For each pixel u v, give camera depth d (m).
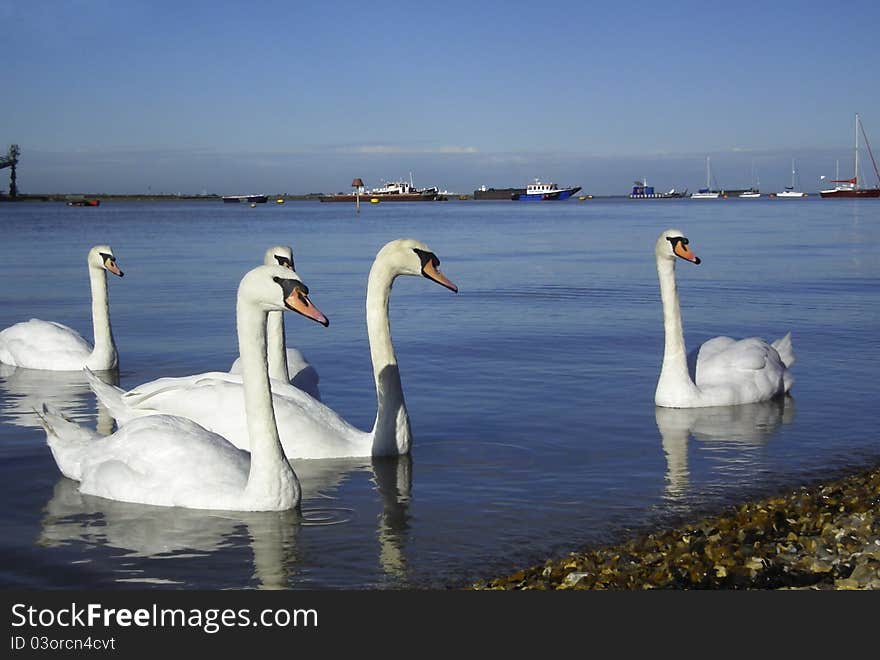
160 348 20.11
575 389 15.89
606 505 10.19
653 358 18.69
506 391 15.71
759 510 9.84
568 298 28.83
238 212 161.25
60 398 15.82
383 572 8.48
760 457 11.93
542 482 10.99
